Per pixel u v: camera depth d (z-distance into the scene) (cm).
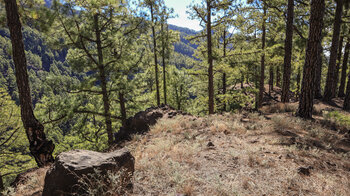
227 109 2088
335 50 1404
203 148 483
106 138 2023
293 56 1852
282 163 377
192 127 720
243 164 380
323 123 723
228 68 1527
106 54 1286
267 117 827
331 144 501
